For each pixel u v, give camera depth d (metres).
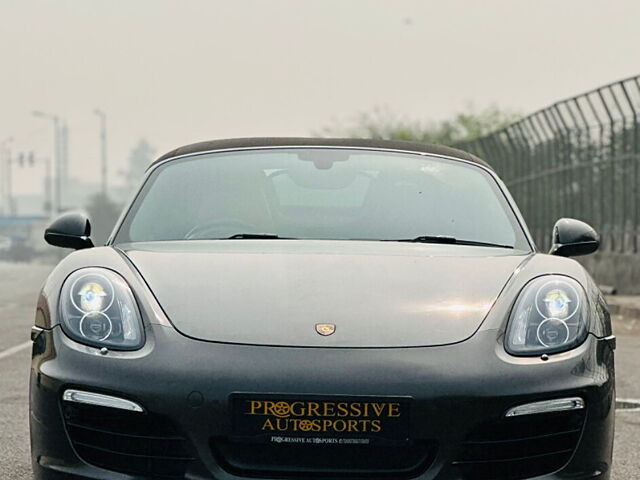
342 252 5.23
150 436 4.44
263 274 4.93
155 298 4.74
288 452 4.42
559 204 26.12
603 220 24.03
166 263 5.04
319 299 4.73
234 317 4.63
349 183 5.96
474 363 4.48
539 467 4.55
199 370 4.43
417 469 4.44
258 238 5.56
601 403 4.61
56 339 4.64
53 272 5.07
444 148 6.50
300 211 5.74
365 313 4.66
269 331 4.56
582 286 4.93
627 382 9.98
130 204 5.91
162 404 4.40
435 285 4.87
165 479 4.44
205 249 5.28
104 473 4.50
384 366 4.43
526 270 5.02
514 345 4.59
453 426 4.39
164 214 5.78
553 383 4.49
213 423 4.38
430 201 5.86
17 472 6.38
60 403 4.56
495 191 6.08
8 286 30.48
